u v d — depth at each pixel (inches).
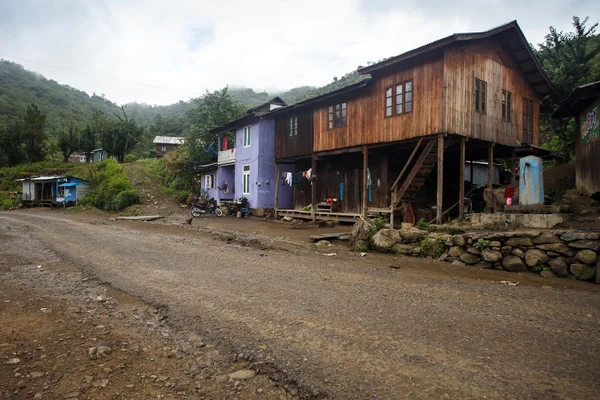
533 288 246.8
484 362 135.6
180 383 125.9
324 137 690.2
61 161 1903.3
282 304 206.8
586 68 717.3
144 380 127.0
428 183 695.7
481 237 329.4
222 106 1296.8
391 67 548.1
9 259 351.6
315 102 701.3
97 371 131.6
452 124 488.1
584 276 273.1
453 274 295.1
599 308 199.8
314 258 358.6
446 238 354.9
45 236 519.5
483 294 227.8
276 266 314.8
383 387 119.4
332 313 191.0
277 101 964.0
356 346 150.6
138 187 1254.9
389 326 172.2
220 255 368.8
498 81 576.7
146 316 193.9
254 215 886.4
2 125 2086.6
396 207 527.8
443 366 132.9
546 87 664.4
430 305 204.1
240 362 141.5
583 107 499.5
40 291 238.7
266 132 898.1
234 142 1081.4
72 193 1240.2
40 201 1330.0
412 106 521.7
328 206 732.7
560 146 825.5
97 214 986.7
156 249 405.1
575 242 283.7
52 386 120.3
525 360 137.2
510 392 115.2
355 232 434.6
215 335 165.3
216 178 1101.7
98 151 2017.7
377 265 327.0
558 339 156.6
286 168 908.6
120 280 266.7
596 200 450.0
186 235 542.6
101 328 173.9
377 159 664.4
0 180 1685.5
